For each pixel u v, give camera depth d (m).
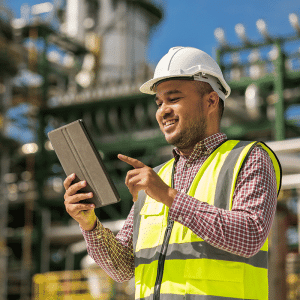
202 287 2.02
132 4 31.86
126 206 23.50
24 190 26.48
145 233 2.32
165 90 2.35
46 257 24.50
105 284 14.38
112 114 23.59
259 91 20.91
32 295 23.95
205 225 1.95
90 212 2.28
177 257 2.12
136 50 31.50
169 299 2.07
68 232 24.47
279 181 2.33
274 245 10.76
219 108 2.46
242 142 2.29
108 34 30.80
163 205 2.33
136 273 2.29
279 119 19.98
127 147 23.33
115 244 2.44
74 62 30.05
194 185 2.23
